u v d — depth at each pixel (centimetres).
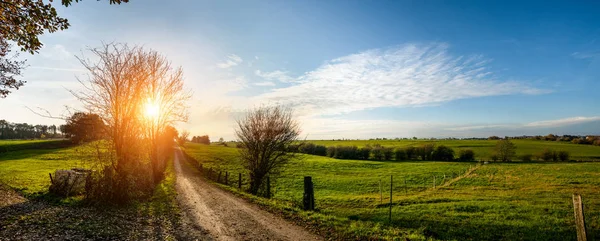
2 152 6481
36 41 1006
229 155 8294
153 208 1602
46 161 4941
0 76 1791
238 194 2406
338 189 4166
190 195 2197
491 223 1816
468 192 3459
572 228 1702
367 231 1278
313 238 1199
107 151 1980
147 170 2255
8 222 1136
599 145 12381
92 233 1087
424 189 4153
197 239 1130
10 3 914
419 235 1320
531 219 1936
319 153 10625
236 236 1194
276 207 1792
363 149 9975
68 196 1747
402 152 9550
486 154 10262
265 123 2862
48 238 996
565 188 3575
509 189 3666
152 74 2452
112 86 2017
